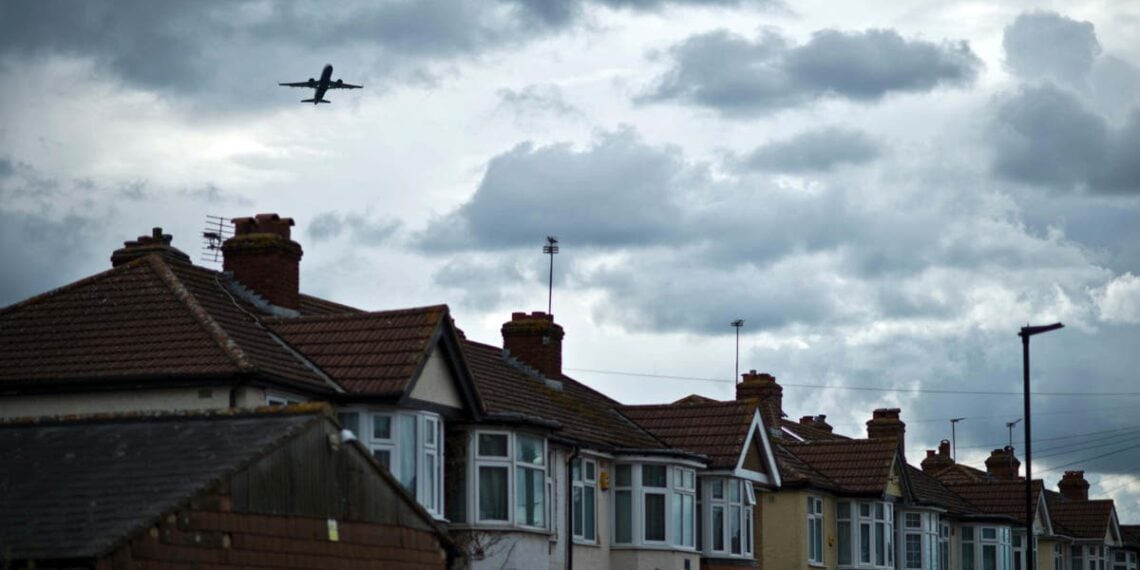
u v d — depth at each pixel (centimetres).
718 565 5103
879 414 7294
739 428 5225
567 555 4453
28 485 2420
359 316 3759
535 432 4172
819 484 5988
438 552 2895
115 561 2175
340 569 2634
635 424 5278
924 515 6819
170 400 3366
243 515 2431
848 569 6212
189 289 3738
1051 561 8388
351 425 3531
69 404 3434
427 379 3700
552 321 5069
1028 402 4547
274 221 4044
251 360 3403
